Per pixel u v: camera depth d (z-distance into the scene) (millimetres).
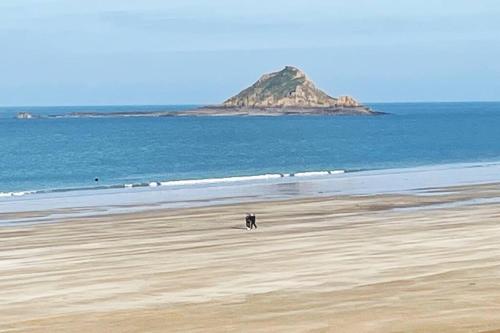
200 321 26516
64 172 140625
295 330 24484
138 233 54719
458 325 24109
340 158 166500
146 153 190000
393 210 65875
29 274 38125
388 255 40094
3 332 26281
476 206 67688
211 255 42500
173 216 65312
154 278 35688
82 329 26234
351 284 32406
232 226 57500
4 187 111000
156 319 27141
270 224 57938
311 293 30828
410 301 28250
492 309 26359
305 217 62062
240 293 31422
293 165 148250
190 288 32969
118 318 27609
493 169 124250
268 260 39844
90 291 33094
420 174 114562
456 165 138000
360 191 86375
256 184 101688
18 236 54219
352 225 55406
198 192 91312
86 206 77125
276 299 29891
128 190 98688
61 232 56188
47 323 27375
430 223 54938
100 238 52312
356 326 24594
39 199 87750
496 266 35500
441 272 34281
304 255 41125
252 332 24547
